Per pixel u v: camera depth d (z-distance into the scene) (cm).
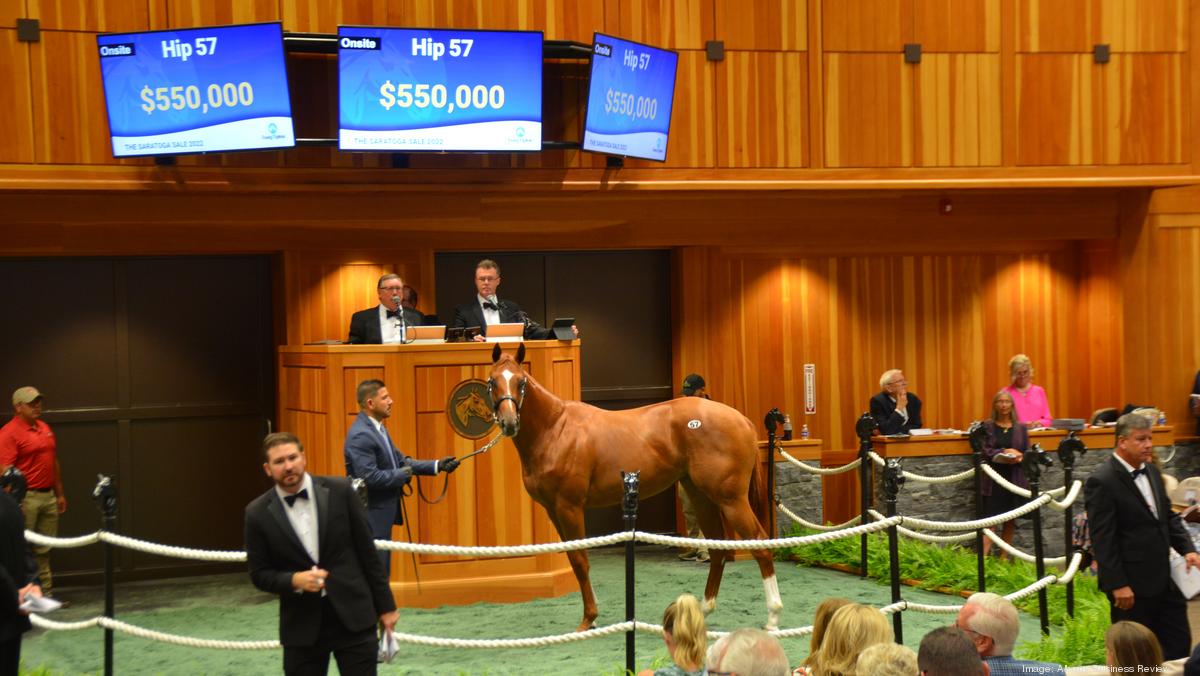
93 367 1120
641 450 857
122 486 1124
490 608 945
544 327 1243
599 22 1131
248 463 1165
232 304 1162
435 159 1093
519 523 977
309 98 1054
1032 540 1212
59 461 1109
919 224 1309
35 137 995
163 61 970
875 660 414
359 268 1134
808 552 1136
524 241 1175
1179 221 1341
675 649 509
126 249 1074
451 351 955
